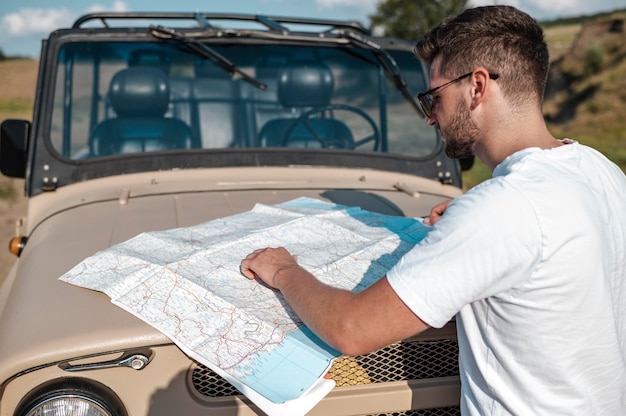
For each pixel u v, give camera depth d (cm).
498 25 138
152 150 271
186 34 280
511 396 134
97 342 149
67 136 265
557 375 130
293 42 292
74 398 148
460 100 144
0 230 736
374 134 294
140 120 272
